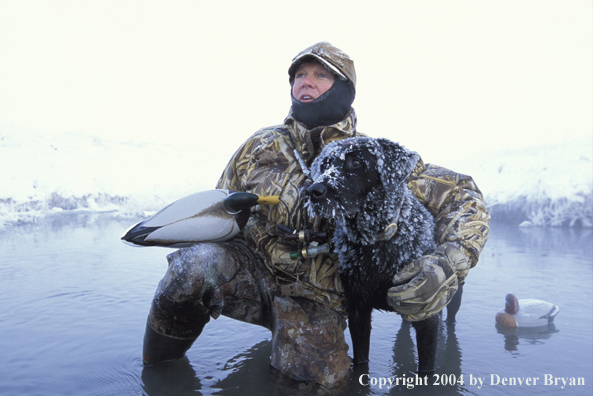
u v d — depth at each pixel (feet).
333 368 6.95
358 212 7.17
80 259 16.07
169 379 6.81
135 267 14.79
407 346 8.63
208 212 7.43
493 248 18.83
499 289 12.12
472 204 7.92
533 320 9.23
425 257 6.91
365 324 7.76
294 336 7.25
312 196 6.63
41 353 7.72
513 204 29.94
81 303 10.68
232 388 6.56
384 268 7.33
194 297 6.92
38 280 12.87
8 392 6.25
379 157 7.04
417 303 6.57
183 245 7.55
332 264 7.96
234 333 9.16
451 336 8.86
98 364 7.34
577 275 13.61
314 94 8.25
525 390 6.39
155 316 7.11
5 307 10.34
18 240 20.11
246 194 7.41
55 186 33.78
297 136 8.27
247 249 8.25
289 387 6.59
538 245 19.57
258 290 8.05
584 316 9.87
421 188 8.36
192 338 7.44
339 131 8.13
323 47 8.34
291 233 7.51
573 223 26.55
